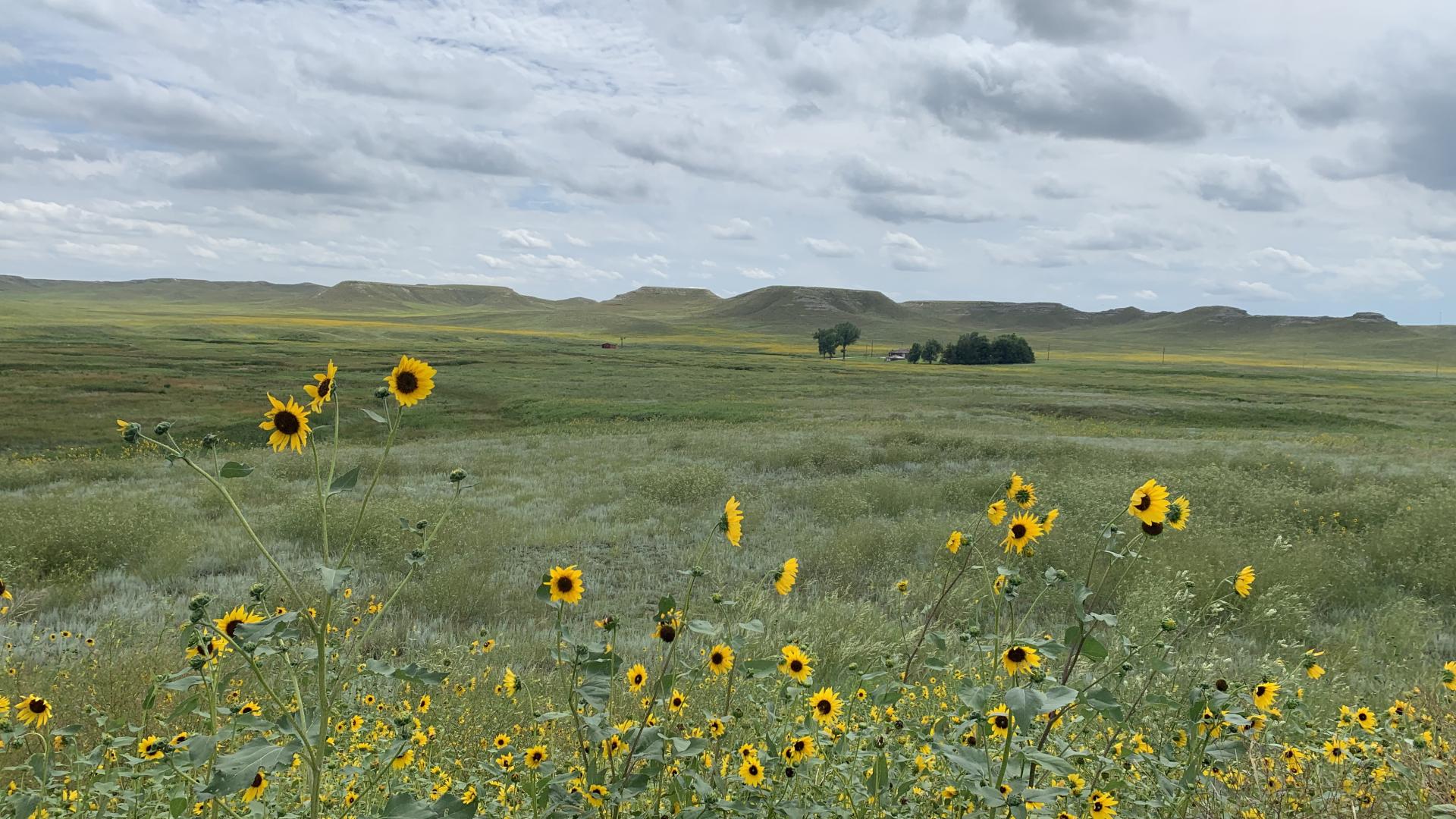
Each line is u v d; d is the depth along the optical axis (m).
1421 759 3.28
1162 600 6.44
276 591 8.20
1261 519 12.43
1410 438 33.91
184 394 47.50
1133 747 2.94
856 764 2.61
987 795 1.94
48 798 2.51
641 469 18.50
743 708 3.32
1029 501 2.71
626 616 8.73
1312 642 7.28
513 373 75.44
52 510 11.91
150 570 9.69
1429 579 9.37
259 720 1.72
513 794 2.86
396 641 7.67
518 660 7.15
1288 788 2.98
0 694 4.75
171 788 2.40
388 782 3.04
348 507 12.52
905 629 6.77
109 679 5.33
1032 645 2.15
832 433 27.36
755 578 10.27
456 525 11.94
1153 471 17.44
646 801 2.42
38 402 41.53
